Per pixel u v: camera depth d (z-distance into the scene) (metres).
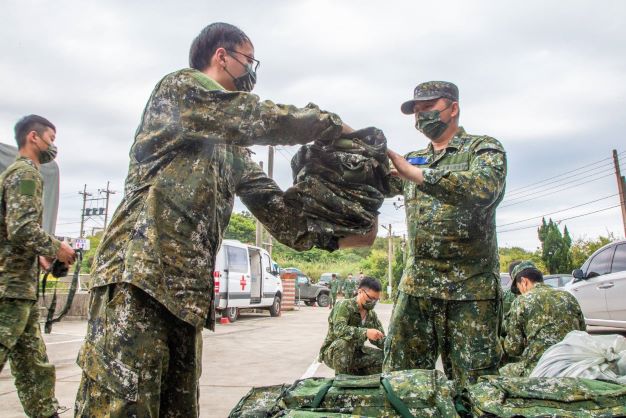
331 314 4.85
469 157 2.81
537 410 1.80
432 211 2.86
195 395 1.77
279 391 2.05
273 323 13.03
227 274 12.57
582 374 2.25
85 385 1.59
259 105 1.65
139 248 1.59
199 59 1.94
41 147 3.14
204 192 1.72
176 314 1.59
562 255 28.77
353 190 1.93
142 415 1.54
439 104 2.87
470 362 2.78
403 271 3.07
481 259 2.84
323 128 1.77
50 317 2.61
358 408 1.76
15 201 2.84
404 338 2.94
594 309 9.02
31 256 3.02
